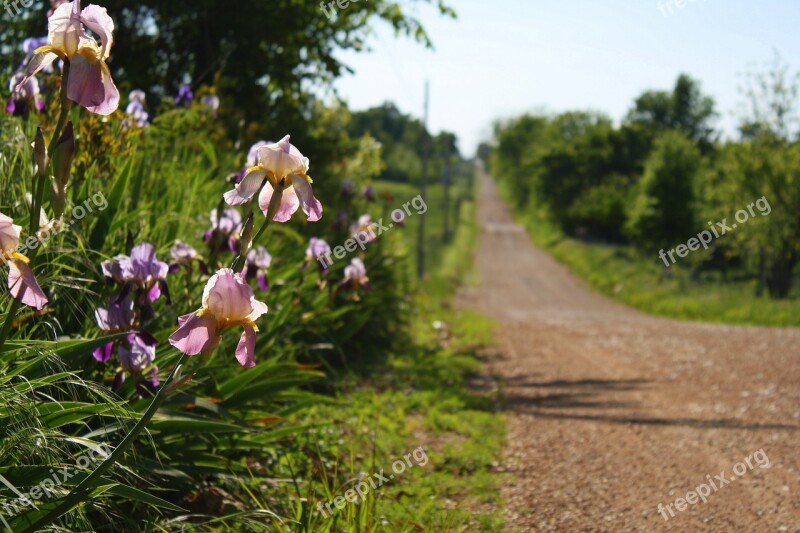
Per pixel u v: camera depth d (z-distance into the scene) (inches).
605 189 2495.1
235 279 92.3
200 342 91.4
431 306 797.2
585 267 1739.7
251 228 99.4
